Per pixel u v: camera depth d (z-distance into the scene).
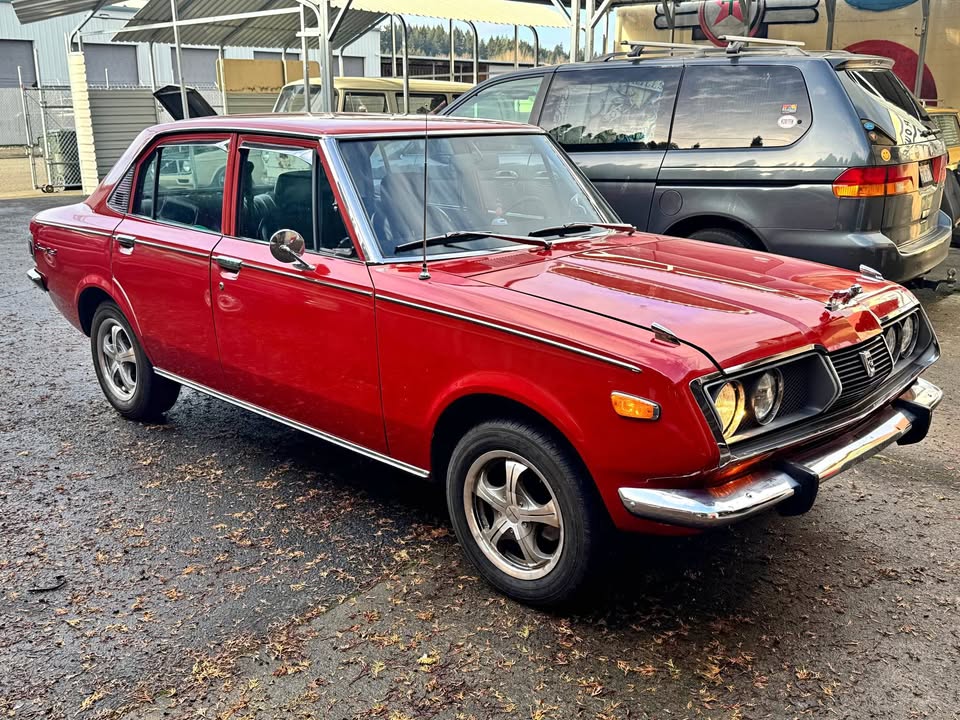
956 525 4.25
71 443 5.32
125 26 17.80
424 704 3.01
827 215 6.39
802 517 4.34
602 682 3.12
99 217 5.41
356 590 3.70
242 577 3.81
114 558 3.97
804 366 3.35
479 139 4.64
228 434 5.46
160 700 3.05
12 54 33.50
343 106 14.95
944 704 3.01
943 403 5.89
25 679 3.16
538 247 4.20
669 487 3.08
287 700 3.04
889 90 6.99
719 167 6.80
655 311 3.34
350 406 4.04
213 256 4.53
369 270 3.87
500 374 3.38
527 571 3.53
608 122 7.41
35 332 7.96
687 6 12.69
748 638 3.36
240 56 36.72
